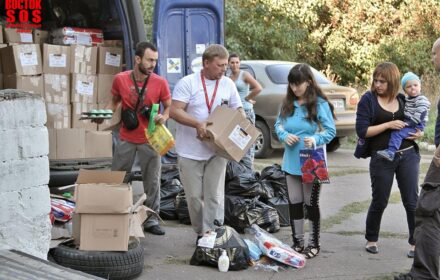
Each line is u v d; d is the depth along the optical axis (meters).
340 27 23.97
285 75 12.91
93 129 8.53
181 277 5.79
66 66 8.38
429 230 5.33
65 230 6.08
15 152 5.08
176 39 8.94
